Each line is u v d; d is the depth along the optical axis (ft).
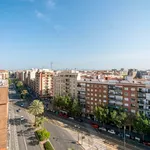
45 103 499.92
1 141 44.73
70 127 305.94
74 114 355.15
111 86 320.91
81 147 226.79
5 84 52.60
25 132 270.67
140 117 255.50
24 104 481.05
